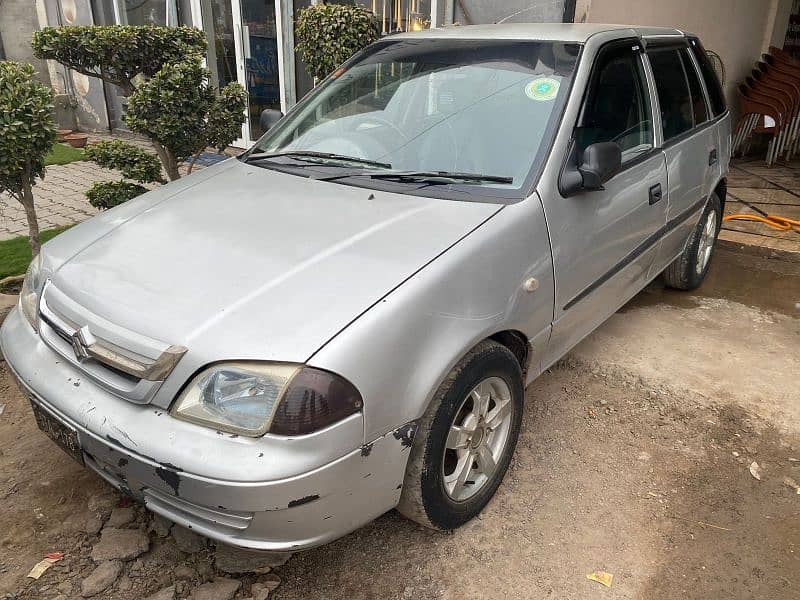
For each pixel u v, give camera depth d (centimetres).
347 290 202
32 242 429
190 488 181
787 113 869
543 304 261
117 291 214
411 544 246
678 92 390
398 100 313
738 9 871
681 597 225
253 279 209
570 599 223
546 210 257
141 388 192
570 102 278
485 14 664
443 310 212
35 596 221
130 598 221
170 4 922
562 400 340
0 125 372
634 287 364
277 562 236
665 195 357
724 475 286
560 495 272
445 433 220
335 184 274
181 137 452
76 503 264
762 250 561
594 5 600
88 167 828
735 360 377
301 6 803
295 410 179
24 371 224
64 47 471
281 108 861
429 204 250
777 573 235
